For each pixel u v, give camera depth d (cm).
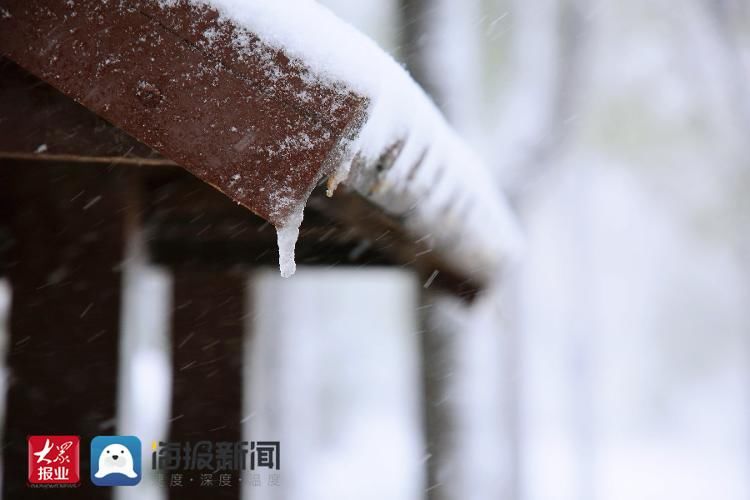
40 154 205
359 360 2591
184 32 171
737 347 2103
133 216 313
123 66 172
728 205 1433
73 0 173
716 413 2186
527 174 912
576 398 1700
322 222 353
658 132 1296
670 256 2102
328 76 170
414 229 264
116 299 296
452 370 631
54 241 296
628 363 2295
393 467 1841
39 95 206
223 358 392
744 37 1047
